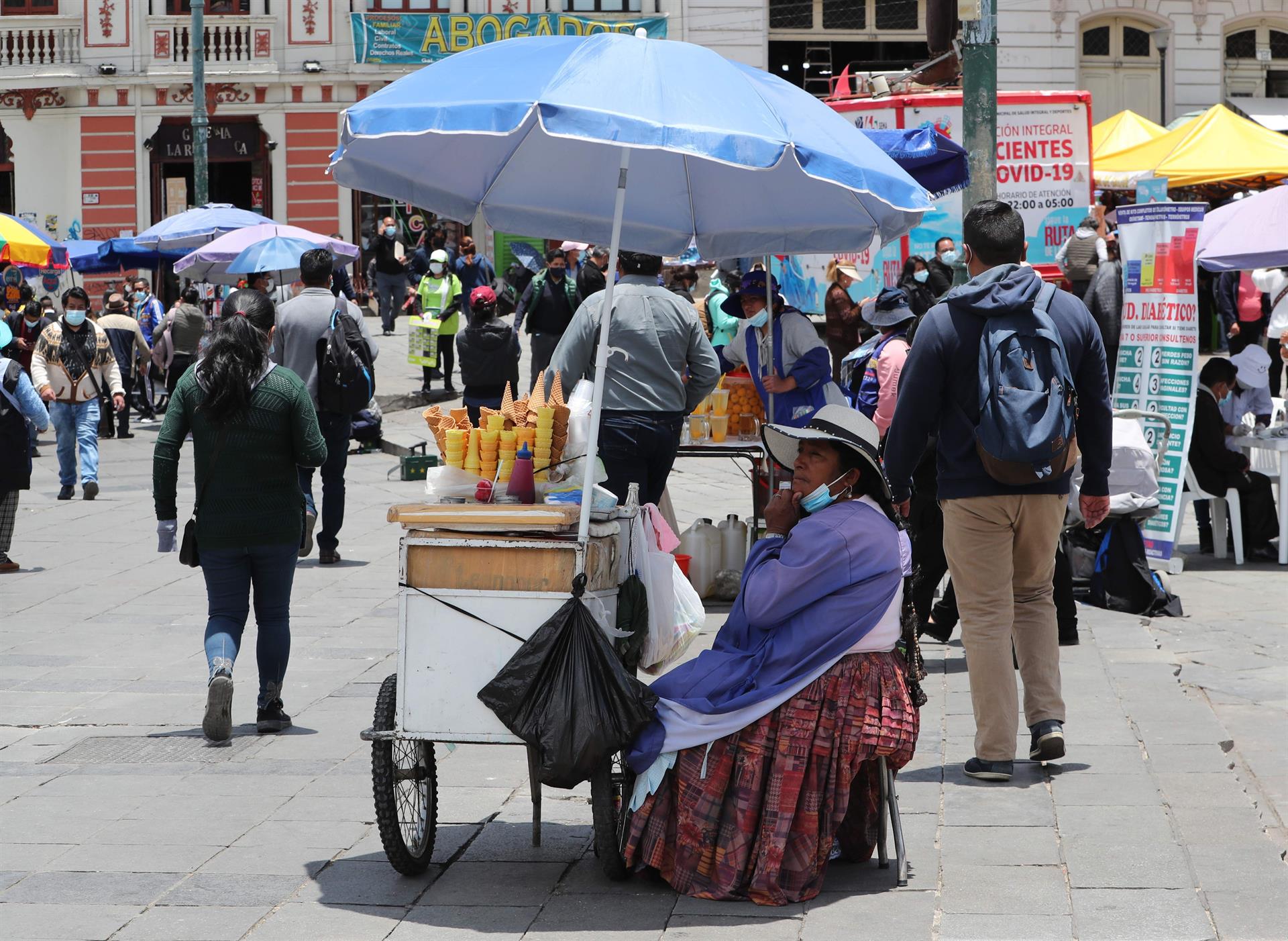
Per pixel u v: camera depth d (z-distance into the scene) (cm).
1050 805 522
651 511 507
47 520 1304
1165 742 599
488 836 511
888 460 545
